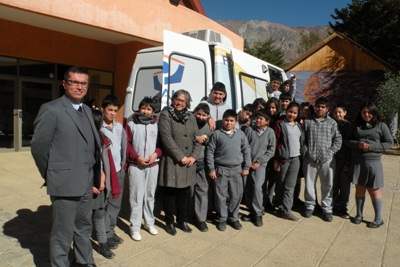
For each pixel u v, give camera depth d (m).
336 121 5.18
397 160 11.51
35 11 7.07
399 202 6.08
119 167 3.63
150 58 5.33
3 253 3.40
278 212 5.16
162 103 4.46
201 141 4.02
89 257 3.08
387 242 4.21
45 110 2.67
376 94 15.55
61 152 2.71
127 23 8.91
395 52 20.45
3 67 8.98
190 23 10.90
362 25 20.92
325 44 17.58
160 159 3.99
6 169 7.03
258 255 3.68
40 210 4.69
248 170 4.38
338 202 5.24
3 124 9.22
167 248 3.72
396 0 19.84
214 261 3.48
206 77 5.09
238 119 5.04
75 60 10.31
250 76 6.09
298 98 18.17
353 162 4.78
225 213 4.34
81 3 7.83
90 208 3.01
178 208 4.21
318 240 4.18
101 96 11.23
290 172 4.80
